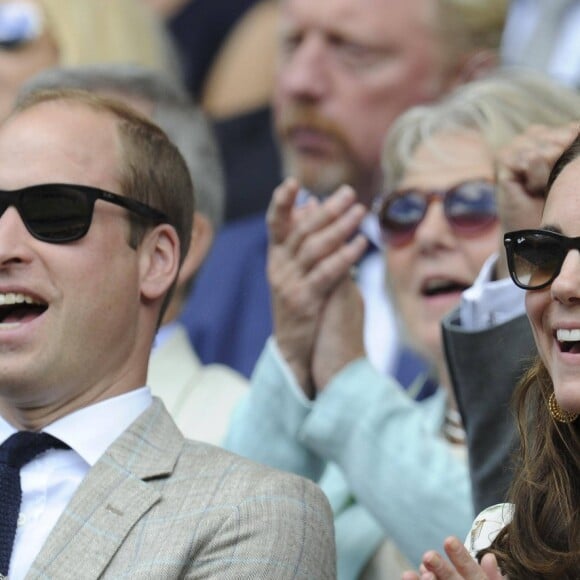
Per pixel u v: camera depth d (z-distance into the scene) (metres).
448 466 17.84
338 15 24.55
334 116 24.55
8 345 15.49
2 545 15.18
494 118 19.50
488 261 17.44
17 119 16.25
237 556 14.79
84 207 15.74
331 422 18.41
